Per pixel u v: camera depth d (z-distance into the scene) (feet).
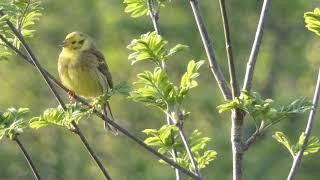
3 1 26.50
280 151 78.38
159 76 24.70
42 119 24.47
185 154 27.43
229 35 23.20
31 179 80.23
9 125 25.61
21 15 26.08
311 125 24.30
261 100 23.52
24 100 88.33
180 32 86.94
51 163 83.10
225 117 84.07
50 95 88.58
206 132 82.64
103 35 90.63
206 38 24.59
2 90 88.33
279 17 90.33
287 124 78.69
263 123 23.65
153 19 27.25
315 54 89.97
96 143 84.53
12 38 28.17
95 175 84.28
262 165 77.87
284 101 82.53
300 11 90.12
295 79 89.25
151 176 82.99
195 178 23.57
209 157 27.22
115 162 83.92
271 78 89.61
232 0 89.76
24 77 88.48
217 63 24.48
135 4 27.78
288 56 90.07
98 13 90.89
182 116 24.85
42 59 88.99
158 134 25.79
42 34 89.15
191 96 83.92
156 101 24.79
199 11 24.68
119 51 90.17
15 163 80.33
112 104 87.76
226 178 77.51
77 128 24.47
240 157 23.67
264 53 90.48
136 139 23.72
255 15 90.17
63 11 90.79
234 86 23.52
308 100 23.89
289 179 24.23
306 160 76.64
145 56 25.34
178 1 88.07
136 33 89.45
